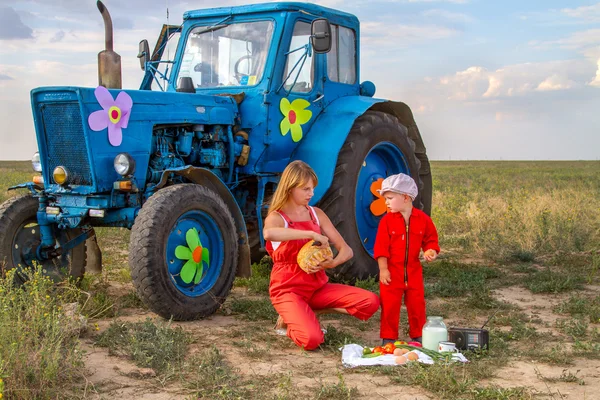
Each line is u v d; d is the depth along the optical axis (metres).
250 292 6.72
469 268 7.88
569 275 7.31
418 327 4.88
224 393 3.68
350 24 7.78
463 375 3.97
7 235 6.08
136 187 5.71
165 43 7.69
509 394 3.64
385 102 7.80
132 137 5.80
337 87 7.58
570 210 11.63
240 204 7.03
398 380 3.95
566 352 4.57
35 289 4.55
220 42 7.11
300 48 6.66
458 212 12.28
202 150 6.41
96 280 7.08
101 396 3.68
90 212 5.66
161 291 5.29
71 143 5.72
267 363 4.37
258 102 6.65
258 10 6.93
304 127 7.06
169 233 5.38
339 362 4.40
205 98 6.38
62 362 4.04
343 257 4.90
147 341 4.56
